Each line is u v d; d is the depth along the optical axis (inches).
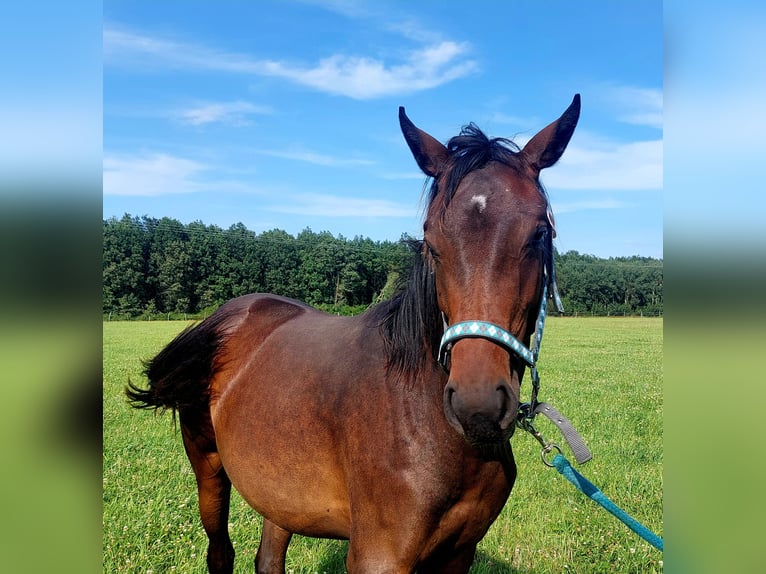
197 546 165.2
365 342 104.2
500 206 79.5
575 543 165.2
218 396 134.1
